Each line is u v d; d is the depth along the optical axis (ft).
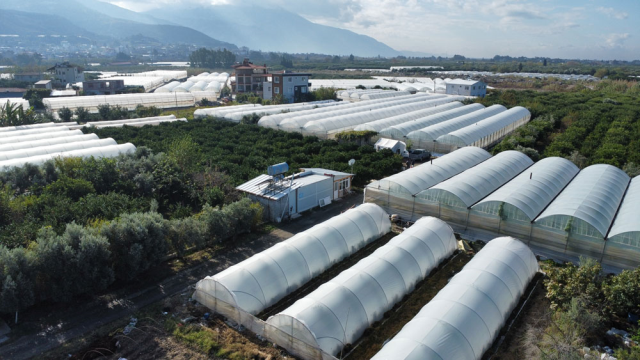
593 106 325.01
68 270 70.08
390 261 76.28
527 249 81.61
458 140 181.57
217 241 94.79
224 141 190.19
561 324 61.98
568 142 185.57
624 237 83.51
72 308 71.05
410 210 111.96
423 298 75.77
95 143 169.89
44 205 100.68
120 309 71.15
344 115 232.53
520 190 107.24
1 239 82.17
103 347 61.41
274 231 103.35
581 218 88.07
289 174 135.74
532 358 59.36
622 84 477.77
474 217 102.01
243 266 73.67
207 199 113.29
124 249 77.15
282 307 72.69
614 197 109.50
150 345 62.59
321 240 85.40
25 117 226.99
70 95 384.47
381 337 65.31
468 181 114.62
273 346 63.00
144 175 120.67
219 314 70.28
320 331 59.47
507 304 68.18
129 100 332.60
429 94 392.27
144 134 199.82
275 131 214.28
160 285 78.74
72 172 126.31
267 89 383.86
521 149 167.63
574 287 68.85
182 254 87.15
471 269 72.95
